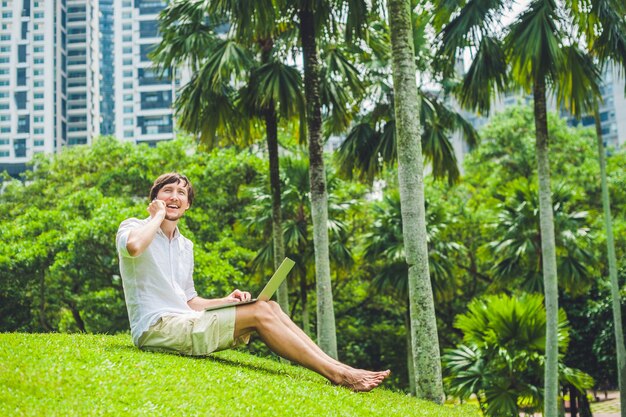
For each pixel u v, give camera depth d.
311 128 13.09
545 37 12.97
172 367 5.24
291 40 14.88
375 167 16.88
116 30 108.62
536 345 15.67
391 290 24.78
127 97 108.56
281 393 5.20
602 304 23.23
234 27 12.84
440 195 31.69
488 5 13.02
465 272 29.56
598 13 13.11
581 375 17.28
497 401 15.50
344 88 16.00
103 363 5.04
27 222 24.77
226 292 22.62
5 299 25.89
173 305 5.94
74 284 25.77
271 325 5.80
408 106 9.55
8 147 102.75
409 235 9.31
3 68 103.50
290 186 20.78
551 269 14.32
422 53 16.64
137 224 5.85
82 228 22.69
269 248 20.28
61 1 108.06
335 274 23.80
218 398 4.77
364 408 5.38
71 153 29.64
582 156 32.28
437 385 9.06
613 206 30.00
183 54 15.94
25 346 5.41
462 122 17.33
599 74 14.29
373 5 12.29
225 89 16.17
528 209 19.92
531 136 32.38
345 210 21.67
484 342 15.87
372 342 30.98
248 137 16.91
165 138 106.06
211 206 25.84
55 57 106.62
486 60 14.14
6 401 4.08
